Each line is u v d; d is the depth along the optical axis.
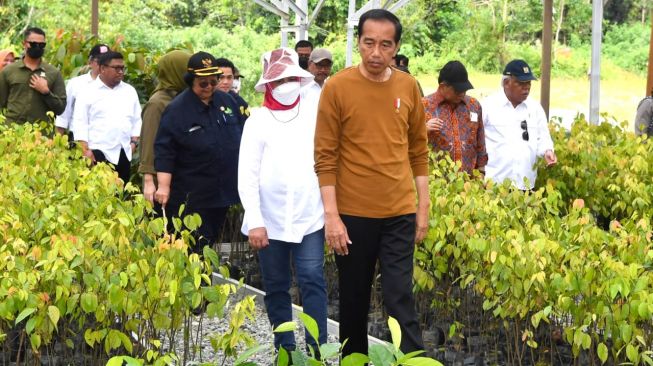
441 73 7.30
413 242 5.05
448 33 35.47
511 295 5.39
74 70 11.52
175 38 31.27
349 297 5.09
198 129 7.24
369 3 13.84
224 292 4.96
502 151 8.24
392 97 4.95
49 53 12.12
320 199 5.45
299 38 15.04
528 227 6.09
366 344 5.23
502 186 6.84
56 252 4.80
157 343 4.91
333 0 33.84
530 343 5.27
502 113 8.24
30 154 7.16
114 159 9.52
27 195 5.87
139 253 5.20
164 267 4.95
